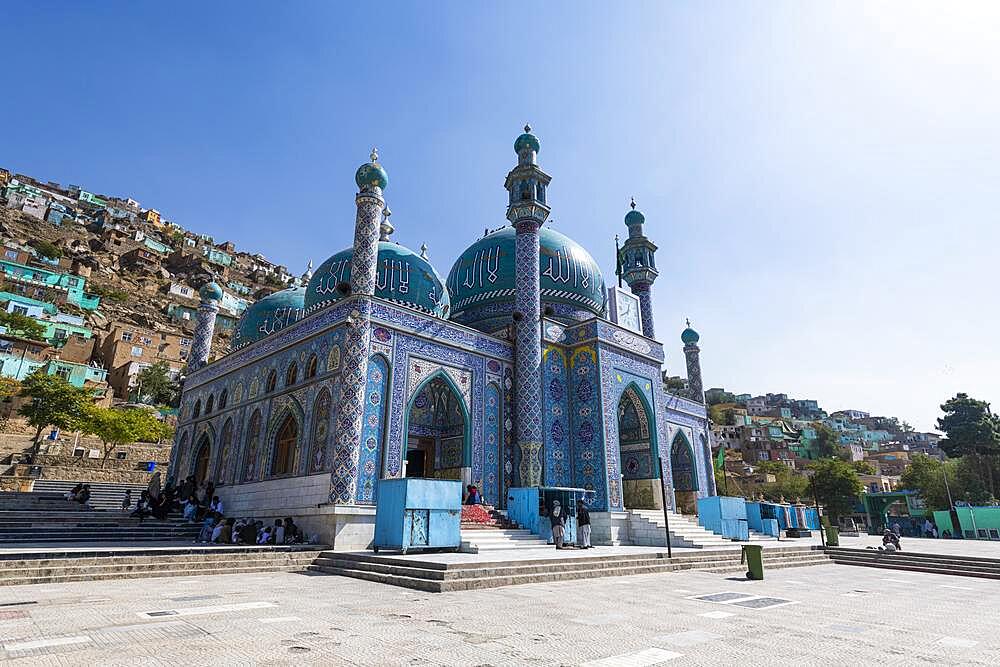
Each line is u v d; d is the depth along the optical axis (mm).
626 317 23469
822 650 5172
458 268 25469
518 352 19828
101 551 10445
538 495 16438
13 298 57469
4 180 97250
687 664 4566
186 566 10992
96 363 58250
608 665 4500
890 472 85250
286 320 23969
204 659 4363
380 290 20422
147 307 75812
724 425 90562
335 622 6031
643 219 28203
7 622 5766
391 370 16453
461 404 18266
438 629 5797
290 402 17938
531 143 22172
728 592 9320
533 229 21078
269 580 10062
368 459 15297
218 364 23703
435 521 12875
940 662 4836
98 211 100375
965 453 52438
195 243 110500
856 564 16953
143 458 41094
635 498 22109
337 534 13898
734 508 20141
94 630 5391
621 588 9617
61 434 39312
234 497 19297
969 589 11188
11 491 25156
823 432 91812
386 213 25906
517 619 6461
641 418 22547
